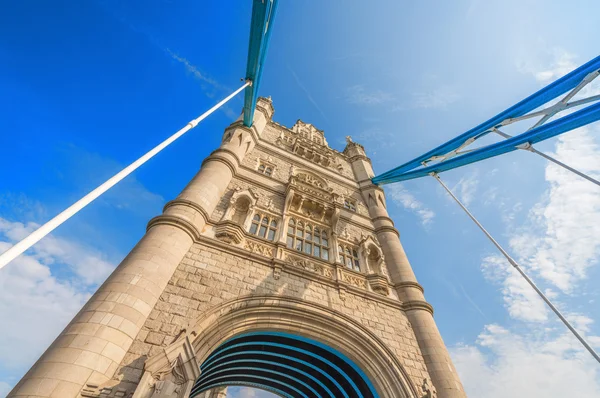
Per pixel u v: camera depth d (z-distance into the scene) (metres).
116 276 9.77
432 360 12.97
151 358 7.86
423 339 13.84
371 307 14.37
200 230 13.27
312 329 11.99
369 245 19.00
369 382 12.03
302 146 27.67
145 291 9.59
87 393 7.10
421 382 12.05
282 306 11.83
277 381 17.69
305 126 39.00
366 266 17.25
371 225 21.73
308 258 15.21
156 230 11.77
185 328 9.05
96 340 7.95
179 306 10.10
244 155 21.38
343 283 14.48
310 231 17.84
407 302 15.55
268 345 13.88
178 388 7.55
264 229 16.17
